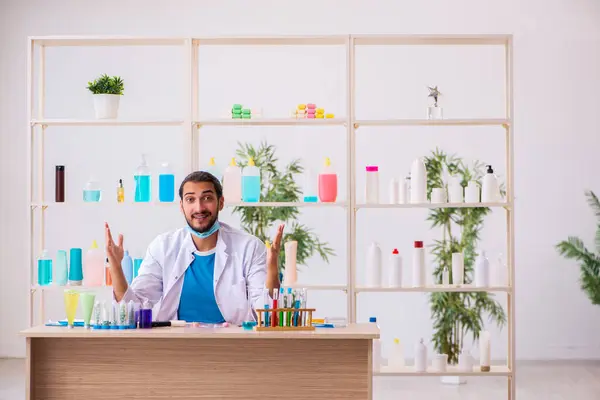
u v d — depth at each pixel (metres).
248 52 6.89
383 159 6.84
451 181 5.06
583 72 6.85
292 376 3.18
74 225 6.89
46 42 4.99
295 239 6.34
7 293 6.89
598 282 6.26
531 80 6.85
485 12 6.87
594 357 6.82
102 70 6.90
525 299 6.82
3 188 6.89
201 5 6.91
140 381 3.19
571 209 6.84
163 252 3.67
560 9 6.86
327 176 4.89
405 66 6.86
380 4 6.88
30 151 4.96
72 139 6.89
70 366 3.20
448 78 6.85
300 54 6.88
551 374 6.29
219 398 3.18
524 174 6.84
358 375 3.17
